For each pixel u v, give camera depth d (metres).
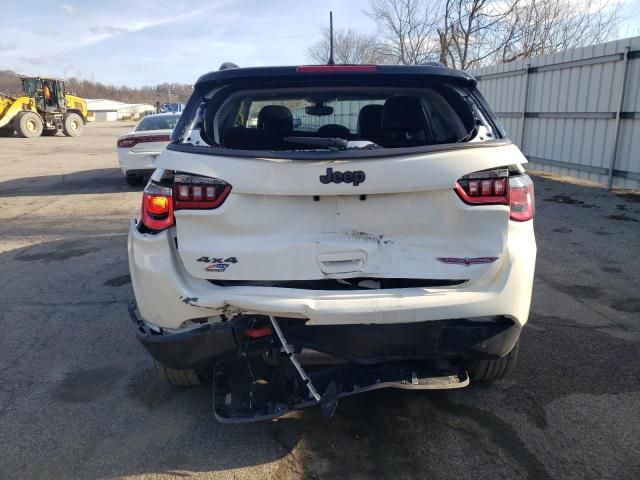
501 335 2.47
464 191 2.32
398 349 2.42
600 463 2.45
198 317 2.42
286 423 2.82
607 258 5.55
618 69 8.86
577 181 10.56
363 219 2.35
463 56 19.02
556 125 10.74
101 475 2.47
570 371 3.27
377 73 2.70
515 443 2.61
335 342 2.39
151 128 10.77
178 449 2.64
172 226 2.41
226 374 2.73
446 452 2.56
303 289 2.37
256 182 2.27
